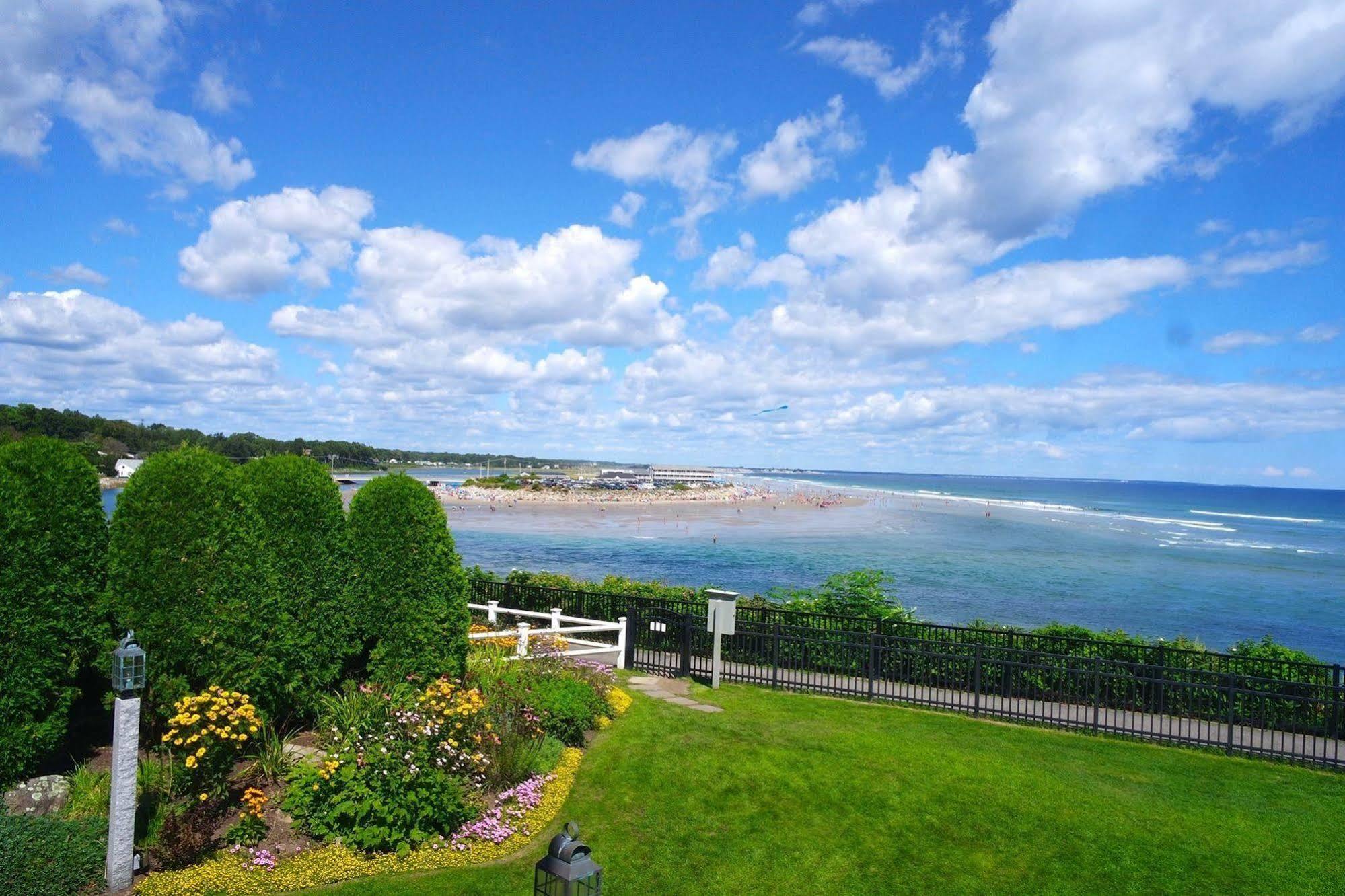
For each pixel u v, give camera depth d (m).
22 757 8.04
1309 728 12.80
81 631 8.70
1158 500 184.12
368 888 7.35
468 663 12.20
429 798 8.23
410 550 11.12
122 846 6.95
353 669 12.09
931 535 73.75
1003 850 8.41
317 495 10.62
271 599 9.78
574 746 11.11
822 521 92.19
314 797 8.27
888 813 9.20
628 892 7.50
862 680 15.47
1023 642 15.79
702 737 11.58
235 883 7.21
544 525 83.62
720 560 54.31
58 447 8.71
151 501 9.04
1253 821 9.22
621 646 16.59
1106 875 7.94
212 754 8.09
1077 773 10.59
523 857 8.09
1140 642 15.59
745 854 8.24
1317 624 35.09
